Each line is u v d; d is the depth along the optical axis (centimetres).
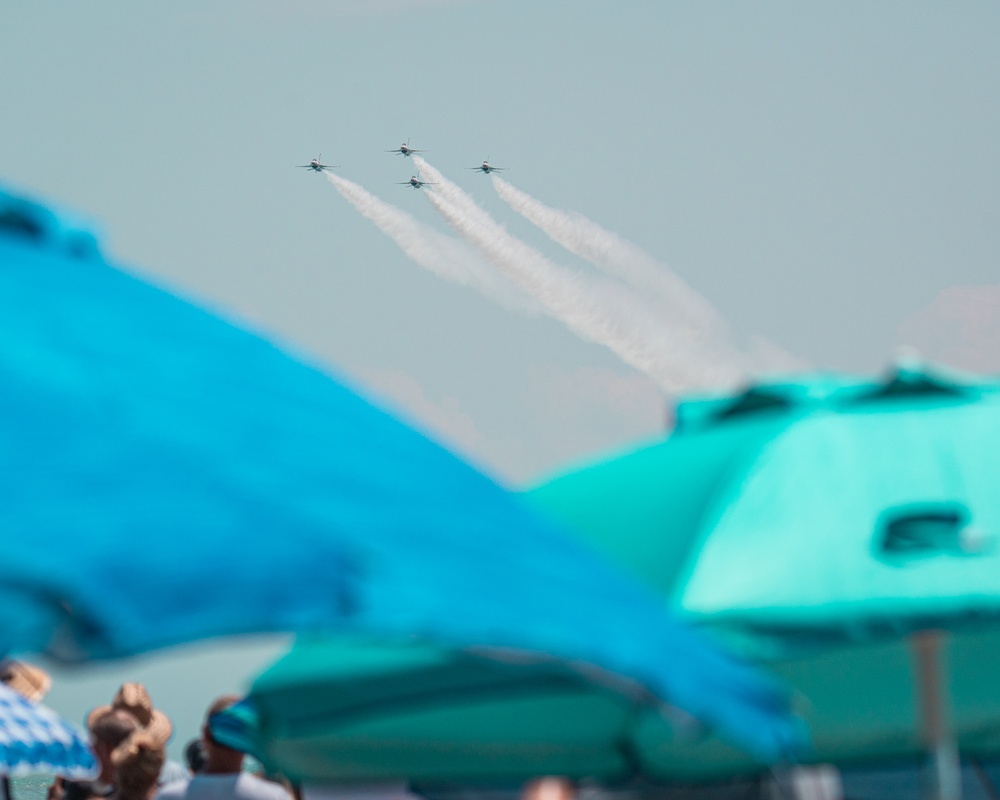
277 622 895
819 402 1847
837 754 1606
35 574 885
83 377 1078
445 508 1099
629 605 1116
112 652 891
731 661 1146
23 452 977
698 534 1599
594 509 1803
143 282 1340
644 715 1520
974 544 1603
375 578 941
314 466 1068
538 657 1389
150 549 912
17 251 1297
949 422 1783
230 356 1223
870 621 1524
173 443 1020
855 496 1652
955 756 1642
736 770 1548
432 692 1572
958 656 1630
